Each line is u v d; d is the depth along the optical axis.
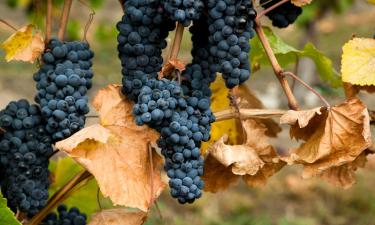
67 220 1.70
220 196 5.60
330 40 10.37
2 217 1.56
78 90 1.58
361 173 5.97
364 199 5.67
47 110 1.56
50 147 1.60
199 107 1.55
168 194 5.46
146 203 1.55
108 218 1.62
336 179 1.67
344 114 1.59
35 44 1.59
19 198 1.60
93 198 1.85
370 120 1.66
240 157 1.60
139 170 1.57
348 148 1.59
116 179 1.55
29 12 4.51
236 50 1.53
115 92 1.60
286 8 1.66
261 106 1.83
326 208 5.65
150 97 1.52
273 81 8.80
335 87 1.85
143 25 1.56
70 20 4.95
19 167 1.59
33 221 1.65
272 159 1.64
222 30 1.53
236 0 1.53
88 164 1.54
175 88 1.53
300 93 6.36
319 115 1.61
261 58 1.84
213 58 1.58
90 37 6.23
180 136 1.53
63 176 1.87
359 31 10.62
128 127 1.59
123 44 1.57
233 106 1.65
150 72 1.57
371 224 5.41
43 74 1.58
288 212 5.56
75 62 1.59
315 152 1.60
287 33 10.19
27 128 1.59
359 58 1.62
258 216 5.36
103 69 8.92
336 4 5.75
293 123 1.59
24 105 1.60
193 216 5.26
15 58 1.58
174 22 1.57
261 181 1.67
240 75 1.55
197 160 1.55
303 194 5.78
